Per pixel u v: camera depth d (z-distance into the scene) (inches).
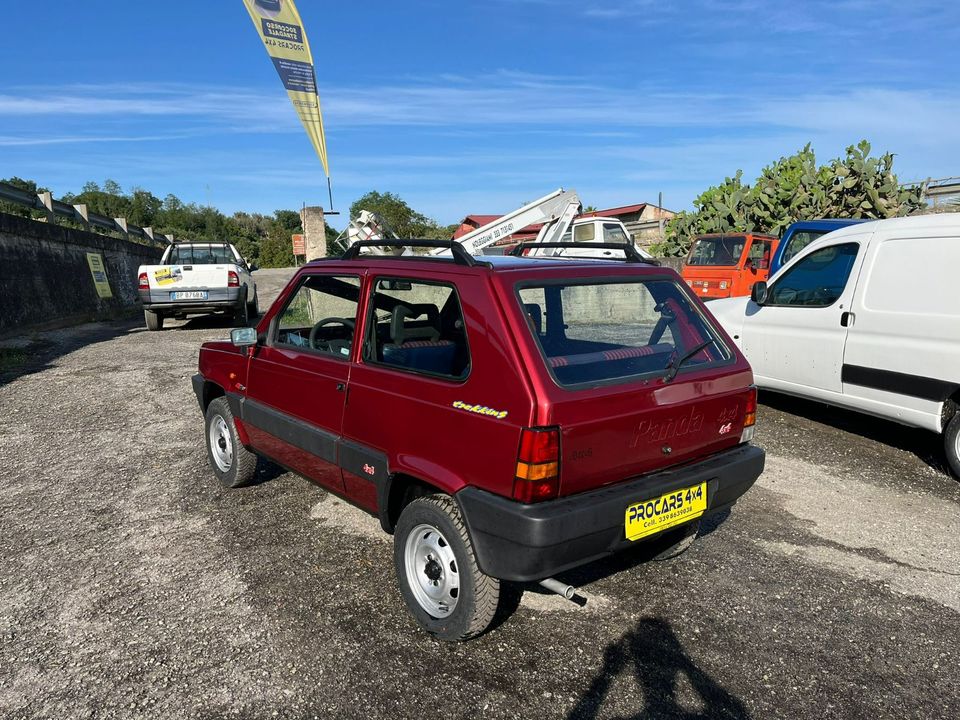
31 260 577.3
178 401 305.6
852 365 237.1
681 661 121.9
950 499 197.8
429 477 121.7
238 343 165.3
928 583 150.0
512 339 112.6
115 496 196.7
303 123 593.3
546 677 116.9
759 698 112.4
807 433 260.4
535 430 106.5
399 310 133.6
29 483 207.3
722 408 133.0
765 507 191.2
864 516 185.5
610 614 136.7
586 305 127.6
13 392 323.6
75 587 146.2
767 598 143.3
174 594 143.2
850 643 127.7
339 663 120.0
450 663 120.4
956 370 204.7
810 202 692.1
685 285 145.1
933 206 678.5
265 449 178.7
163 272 542.9
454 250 127.9
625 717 107.4
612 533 114.3
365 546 165.2
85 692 112.9
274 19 569.3
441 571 125.3
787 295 269.4
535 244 163.2
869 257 235.6
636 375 121.6
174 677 116.4
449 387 119.6
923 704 111.4
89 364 395.5
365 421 137.8
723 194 775.7
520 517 106.1
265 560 157.9
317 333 159.6
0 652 123.8
